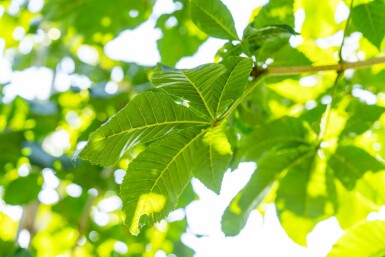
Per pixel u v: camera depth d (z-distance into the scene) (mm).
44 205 1672
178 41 1339
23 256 1189
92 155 785
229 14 898
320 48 1089
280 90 1126
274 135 1013
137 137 795
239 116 1064
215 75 776
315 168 1023
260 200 1010
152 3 1542
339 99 1044
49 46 1813
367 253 943
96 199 1647
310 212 1029
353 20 960
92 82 1682
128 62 1570
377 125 1054
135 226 812
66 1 1565
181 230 1662
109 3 1551
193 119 807
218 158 835
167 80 782
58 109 1549
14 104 1543
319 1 1136
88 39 1594
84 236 1669
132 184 810
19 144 1424
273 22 954
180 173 821
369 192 1017
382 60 916
